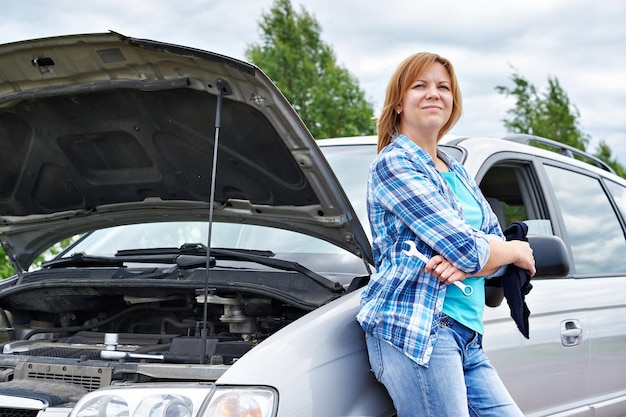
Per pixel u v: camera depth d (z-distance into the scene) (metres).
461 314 2.75
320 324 2.92
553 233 4.57
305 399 2.72
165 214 3.99
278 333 2.87
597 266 4.82
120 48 3.09
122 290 3.55
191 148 3.51
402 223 2.76
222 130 3.33
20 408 2.88
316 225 3.49
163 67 3.12
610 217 5.24
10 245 4.16
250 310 3.36
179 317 3.77
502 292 3.12
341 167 4.21
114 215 4.07
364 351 2.97
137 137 3.54
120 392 2.73
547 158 4.82
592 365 4.36
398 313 2.70
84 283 3.50
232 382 2.69
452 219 2.69
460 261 2.66
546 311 4.08
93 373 3.03
